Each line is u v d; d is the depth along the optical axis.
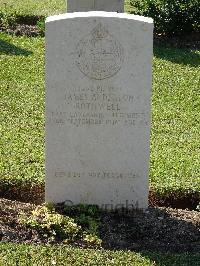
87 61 2.43
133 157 2.56
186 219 2.58
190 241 2.48
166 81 3.95
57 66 2.44
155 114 3.49
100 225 2.52
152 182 2.79
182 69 4.16
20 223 2.46
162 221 2.56
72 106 2.49
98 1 4.41
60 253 2.34
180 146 3.14
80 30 2.39
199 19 4.69
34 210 2.54
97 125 2.52
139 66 2.44
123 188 2.61
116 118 2.51
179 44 4.66
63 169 2.58
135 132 2.53
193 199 2.76
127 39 2.41
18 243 2.39
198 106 3.63
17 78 3.89
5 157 2.94
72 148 2.55
